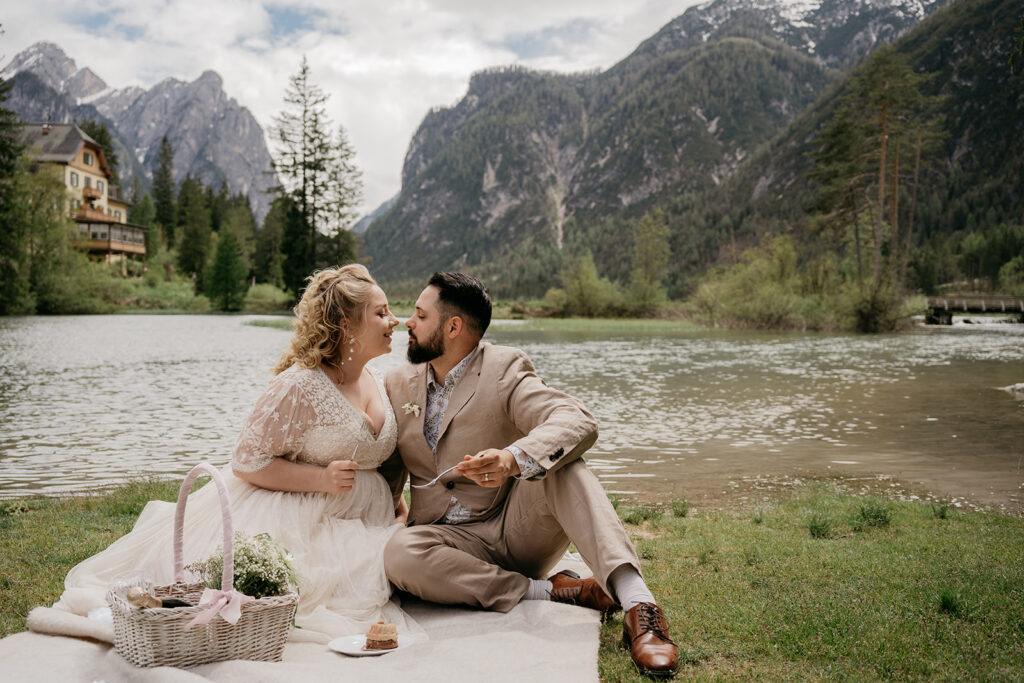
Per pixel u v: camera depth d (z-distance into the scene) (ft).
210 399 42.11
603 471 24.08
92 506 17.48
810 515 17.44
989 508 18.63
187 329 125.49
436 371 11.14
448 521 11.03
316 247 189.26
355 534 10.52
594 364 72.79
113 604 7.99
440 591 10.14
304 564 9.89
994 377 59.41
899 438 30.66
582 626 9.46
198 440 28.99
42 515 16.42
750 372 64.08
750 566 13.01
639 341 119.75
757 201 555.28
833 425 34.35
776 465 25.07
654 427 33.71
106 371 58.08
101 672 7.90
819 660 8.77
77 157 260.83
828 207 175.52
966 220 410.31
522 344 111.04
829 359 79.82
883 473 23.66
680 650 9.02
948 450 27.84
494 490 10.89
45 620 9.05
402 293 519.60
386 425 10.94
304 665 8.13
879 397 45.70
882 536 15.43
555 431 9.46
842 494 20.21
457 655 8.52
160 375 55.57
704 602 10.90
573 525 9.59
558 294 250.57
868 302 154.40
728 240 497.05
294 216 187.32
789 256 192.75
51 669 7.89
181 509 8.73
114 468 23.65
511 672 8.04
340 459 10.61
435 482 11.04
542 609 10.00
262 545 8.75
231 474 10.89
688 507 18.93
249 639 8.21
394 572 10.12
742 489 21.31
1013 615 10.10
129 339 97.76
